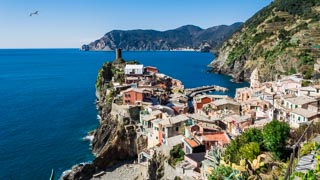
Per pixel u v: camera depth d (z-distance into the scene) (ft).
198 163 237.04
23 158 342.64
